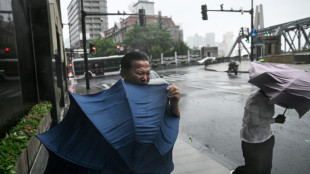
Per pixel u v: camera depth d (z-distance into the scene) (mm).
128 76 1693
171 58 55469
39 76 5500
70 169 1282
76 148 1256
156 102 1404
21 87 4000
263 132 3053
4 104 2906
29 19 5266
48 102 5457
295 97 2594
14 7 4004
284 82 2729
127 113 1291
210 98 11422
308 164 4258
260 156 3090
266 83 2824
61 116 7566
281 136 5746
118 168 1202
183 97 12203
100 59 34344
